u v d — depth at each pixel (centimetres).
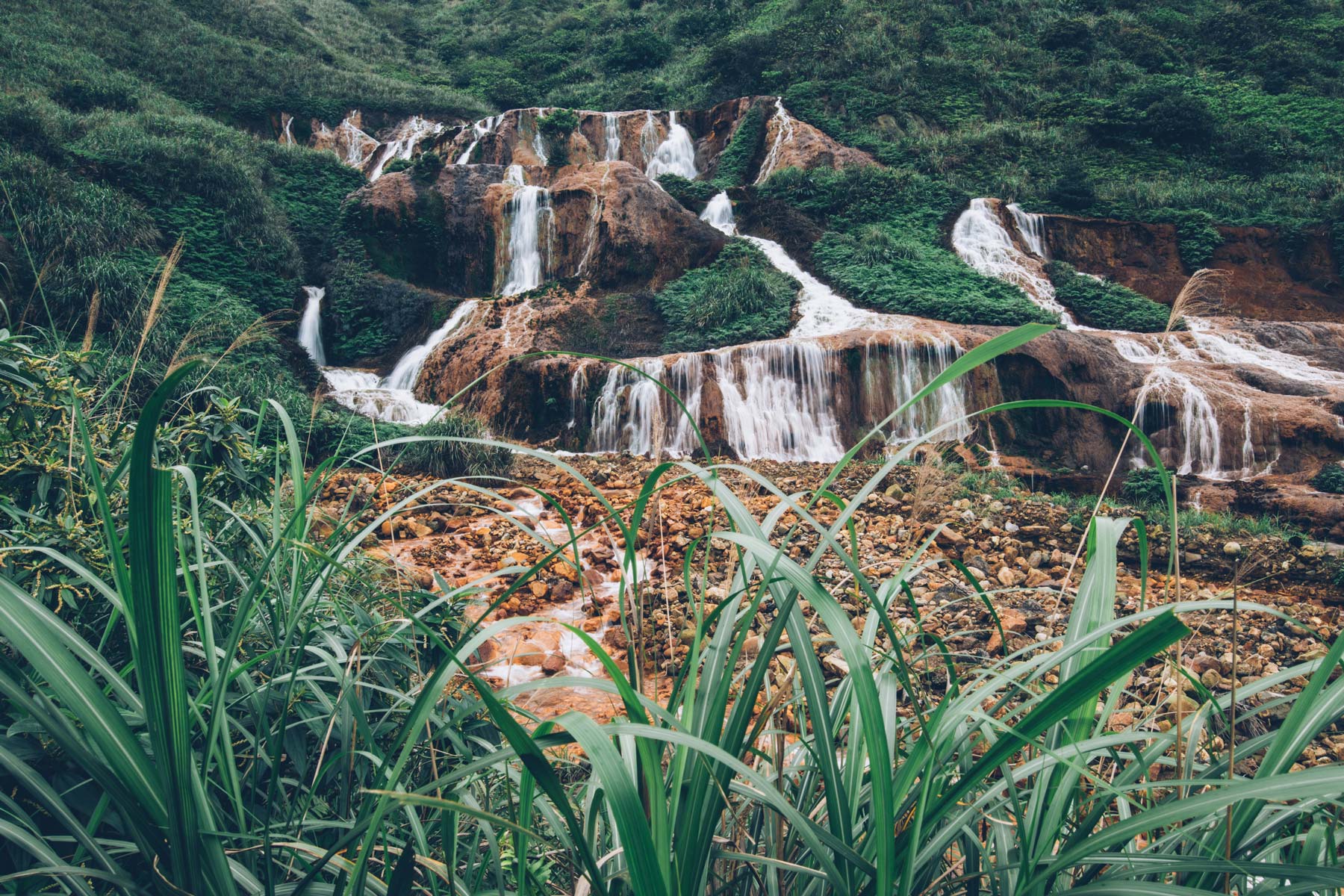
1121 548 824
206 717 173
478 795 195
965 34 3369
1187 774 133
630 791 86
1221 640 529
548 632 525
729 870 142
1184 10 3606
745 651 311
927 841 133
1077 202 2305
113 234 1580
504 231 2186
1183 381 1427
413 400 1650
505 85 3900
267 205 2019
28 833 115
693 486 921
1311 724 104
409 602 238
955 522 817
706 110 2905
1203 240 2142
